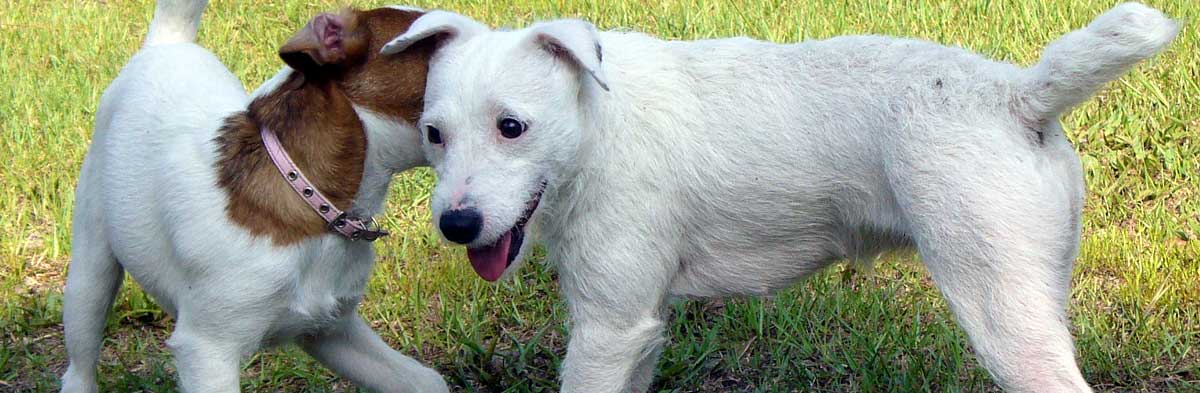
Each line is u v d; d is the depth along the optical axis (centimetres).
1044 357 130
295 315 144
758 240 143
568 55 134
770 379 167
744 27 254
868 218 138
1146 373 164
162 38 162
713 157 140
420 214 202
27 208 211
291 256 140
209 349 142
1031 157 132
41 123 238
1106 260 183
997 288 130
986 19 249
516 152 132
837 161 137
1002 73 133
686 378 168
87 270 153
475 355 172
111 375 171
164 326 183
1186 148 204
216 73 154
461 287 185
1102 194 196
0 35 295
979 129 131
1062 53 130
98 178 152
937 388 163
